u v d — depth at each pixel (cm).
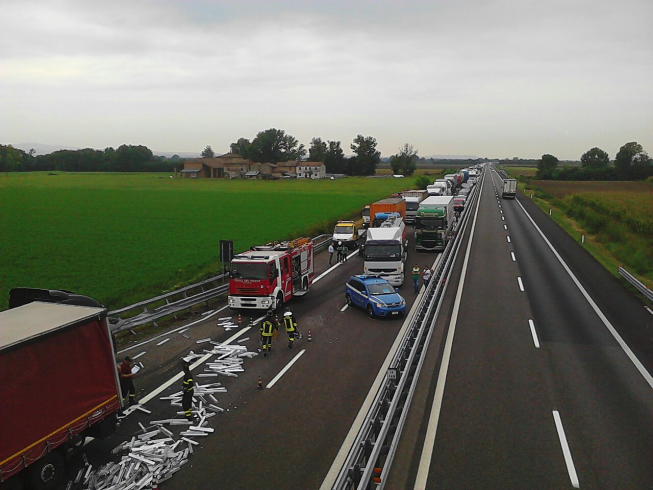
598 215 5900
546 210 7506
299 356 1922
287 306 2709
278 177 17662
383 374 1723
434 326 2244
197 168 17888
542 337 2091
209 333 2234
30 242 4859
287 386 1633
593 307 2564
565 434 1290
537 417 1384
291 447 1250
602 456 1187
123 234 5403
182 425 1376
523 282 3127
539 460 1169
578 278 3247
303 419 1398
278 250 2748
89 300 1433
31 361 1038
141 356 1942
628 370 1734
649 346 1984
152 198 9694
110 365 1242
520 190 11169
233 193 10950
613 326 2248
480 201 8862
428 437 1276
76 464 1202
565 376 1678
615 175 16025
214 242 4909
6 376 987
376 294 2492
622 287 3008
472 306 2584
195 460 1196
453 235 4375
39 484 1074
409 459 1177
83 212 7350
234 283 2486
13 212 7206
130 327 2102
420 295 2938
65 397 1113
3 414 977
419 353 1812
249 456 1211
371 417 1195
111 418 1255
